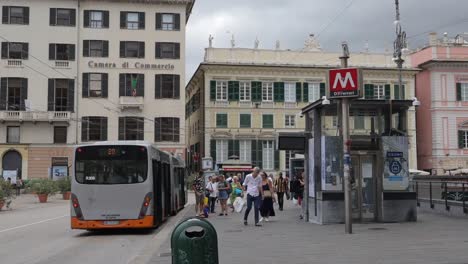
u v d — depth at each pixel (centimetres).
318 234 1570
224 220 2245
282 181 2762
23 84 5681
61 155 5691
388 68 6550
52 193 4222
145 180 1858
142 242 1647
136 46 5841
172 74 5853
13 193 3691
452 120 6612
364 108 1842
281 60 6438
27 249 1484
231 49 6388
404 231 1583
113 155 1866
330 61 6506
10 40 5691
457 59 6619
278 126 6375
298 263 1070
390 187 1841
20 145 5644
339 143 1831
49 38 5738
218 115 6306
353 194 1834
